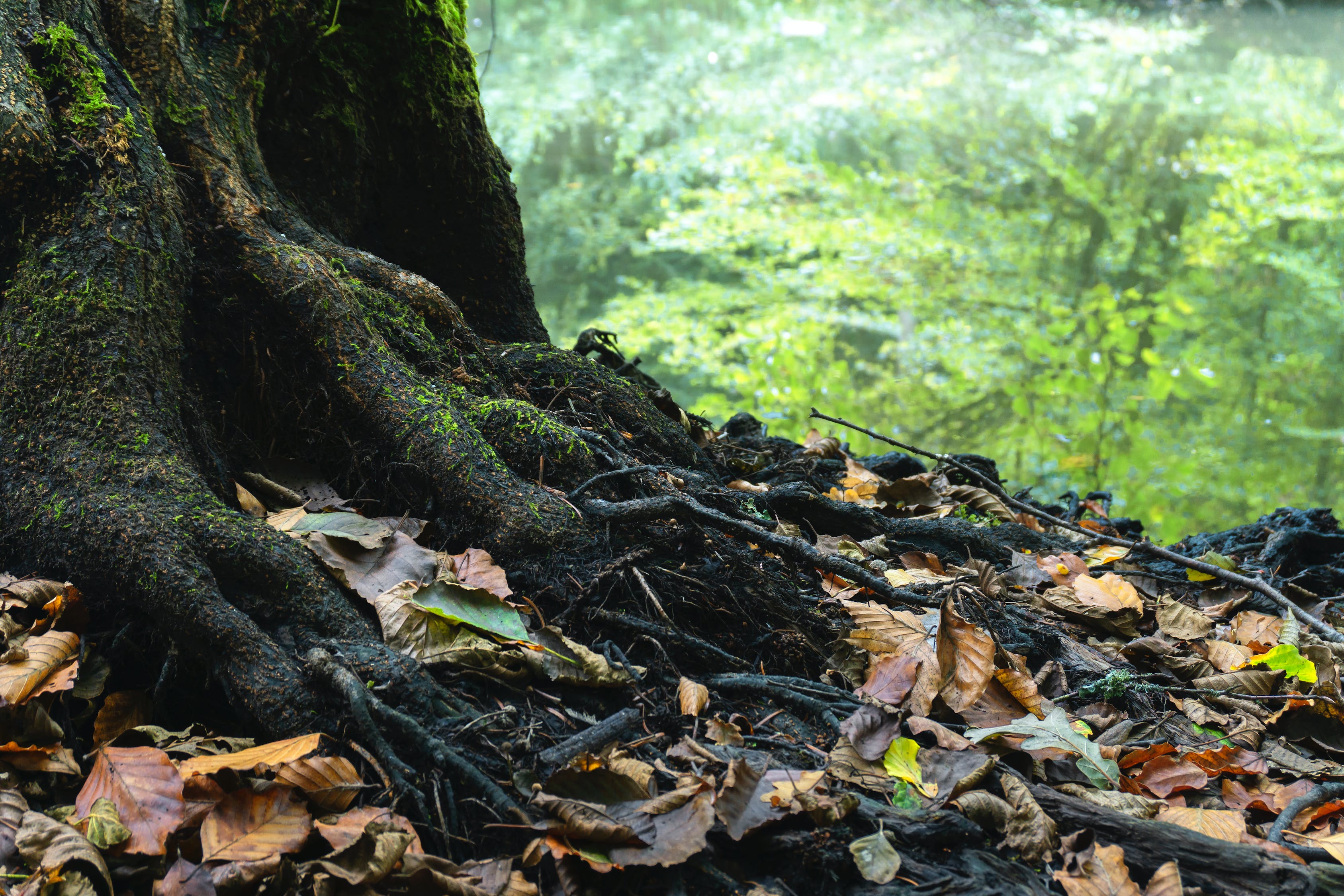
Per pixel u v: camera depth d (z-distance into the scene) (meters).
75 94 2.37
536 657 1.99
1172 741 2.28
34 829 1.56
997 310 14.09
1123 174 14.34
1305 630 2.75
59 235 2.29
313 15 2.99
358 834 1.59
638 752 1.89
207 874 1.55
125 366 2.21
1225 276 14.47
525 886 1.59
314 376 2.53
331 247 2.86
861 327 16.09
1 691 1.76
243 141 2.80
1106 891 1.68
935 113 14.23
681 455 3.03
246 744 1.83
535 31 17.97
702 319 15.12
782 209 14.22
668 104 16.14
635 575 2.22
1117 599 2.83
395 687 1.87
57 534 2.03
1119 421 7.96
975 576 2.82
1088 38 13.73
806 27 14.31
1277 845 1.82
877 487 3.58
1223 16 14.12
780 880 1.67
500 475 2.38
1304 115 13.13
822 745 1.98
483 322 3.60
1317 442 14.14
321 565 2.12
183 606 1.91
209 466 2.38
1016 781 1.89
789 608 2.36
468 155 3.42
